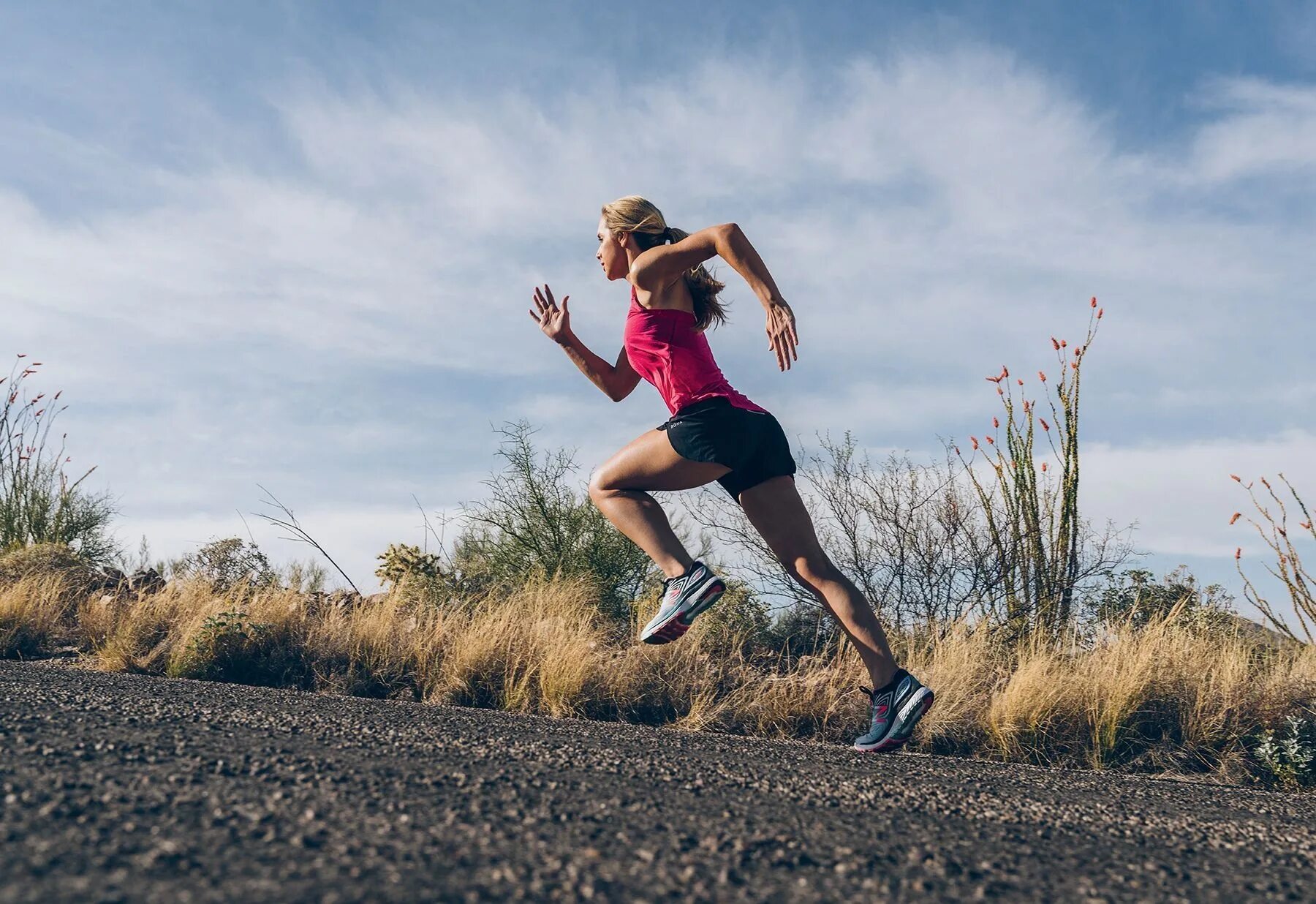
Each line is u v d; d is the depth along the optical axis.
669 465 3.06
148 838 1.42
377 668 5.71
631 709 5.34
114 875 1.24
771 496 3.13
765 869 1.54
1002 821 2.14
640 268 2.91
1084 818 2.29
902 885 1.53
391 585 7.60
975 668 5.44
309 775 1.96
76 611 6.88
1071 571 7.03
